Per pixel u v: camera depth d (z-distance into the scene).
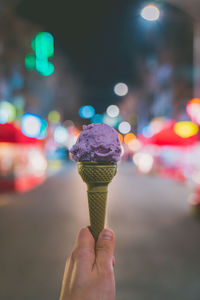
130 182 20.28
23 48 27.64
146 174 26.00
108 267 0.96
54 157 43.84
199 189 10.39
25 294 4.43
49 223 8.89
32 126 16.69
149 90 43.19
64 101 48.50
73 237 7.43
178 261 5.80
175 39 28.59
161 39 31.31
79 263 0.97
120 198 13.45
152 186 18.05
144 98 46.50
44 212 10.54
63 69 43.84
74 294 0.92
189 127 19.81
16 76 28.39
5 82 26.89
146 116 46.28
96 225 1.16
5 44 25.81
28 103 30.59
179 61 28.67
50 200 13.12
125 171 30.33
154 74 39.09
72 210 10.88
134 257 6.01
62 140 45.62
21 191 15.92
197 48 14.32
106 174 1.18
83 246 1.01
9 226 8.55
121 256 6.05
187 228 8.34
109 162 1.19
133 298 4.30
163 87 35.31
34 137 16.53
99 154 1.17
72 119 53.03
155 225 8.62
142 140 30.33
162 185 18.56
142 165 27.27
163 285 4.77
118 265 5.57
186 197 13.80
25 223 8.91
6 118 17.39
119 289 4.61
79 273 0.95
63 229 8.20
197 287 4.70
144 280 4.95
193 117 14.84
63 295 0.95
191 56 27.72
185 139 19.53
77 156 1.20
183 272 5.28
